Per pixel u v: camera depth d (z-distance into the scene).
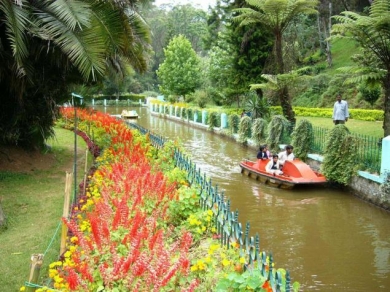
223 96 34.56
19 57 8.13
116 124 19.08
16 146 13.30
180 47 48.03
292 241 8.84
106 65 13.08
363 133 17.95
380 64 14.85
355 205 11.30
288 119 19.94
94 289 4.30
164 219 6.36
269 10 18.83
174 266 4.25
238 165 17.17
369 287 6.88
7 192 10.10
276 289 3.81
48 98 12.39
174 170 9.25
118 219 5.39
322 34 40.75
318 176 13.23
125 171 8.40
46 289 4.34
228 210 5.78
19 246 6.91
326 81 33.34
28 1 9.23
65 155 15.15
